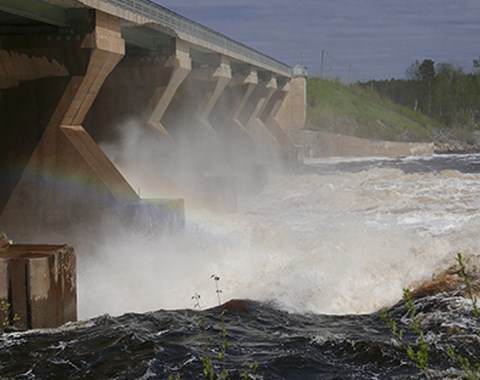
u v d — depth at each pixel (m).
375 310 20.14
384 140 134.62
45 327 18.67
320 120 132.00
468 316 17.59
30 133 33.94
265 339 17.00
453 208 41.75
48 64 34.62
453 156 124.81
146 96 47.72
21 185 33.50
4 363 15.65
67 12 34.38
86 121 47.44
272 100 103.44
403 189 53.44
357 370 14.76
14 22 34.84
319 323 18.67
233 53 67.19
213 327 18.00
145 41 47.03
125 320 18.86
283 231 29.73
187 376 14.49
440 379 13.84
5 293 18.48
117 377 14.58
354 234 29.23
